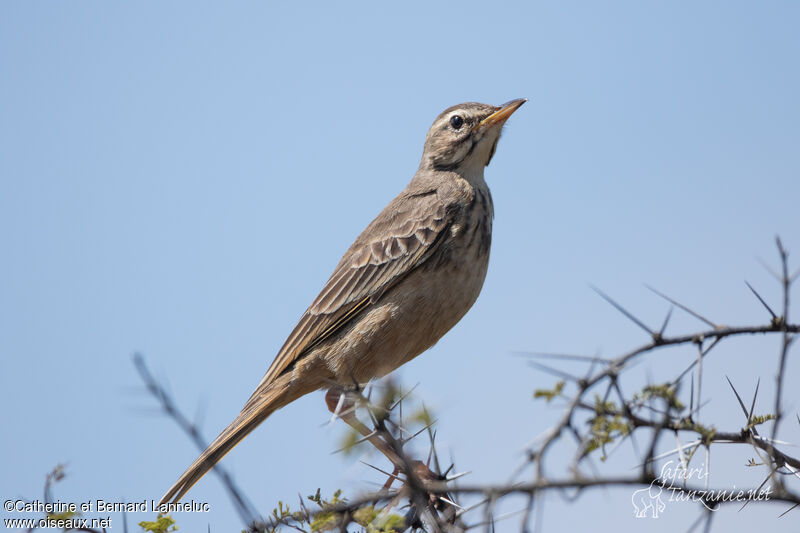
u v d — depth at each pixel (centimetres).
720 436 686
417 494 636
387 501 794
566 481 515
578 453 545
